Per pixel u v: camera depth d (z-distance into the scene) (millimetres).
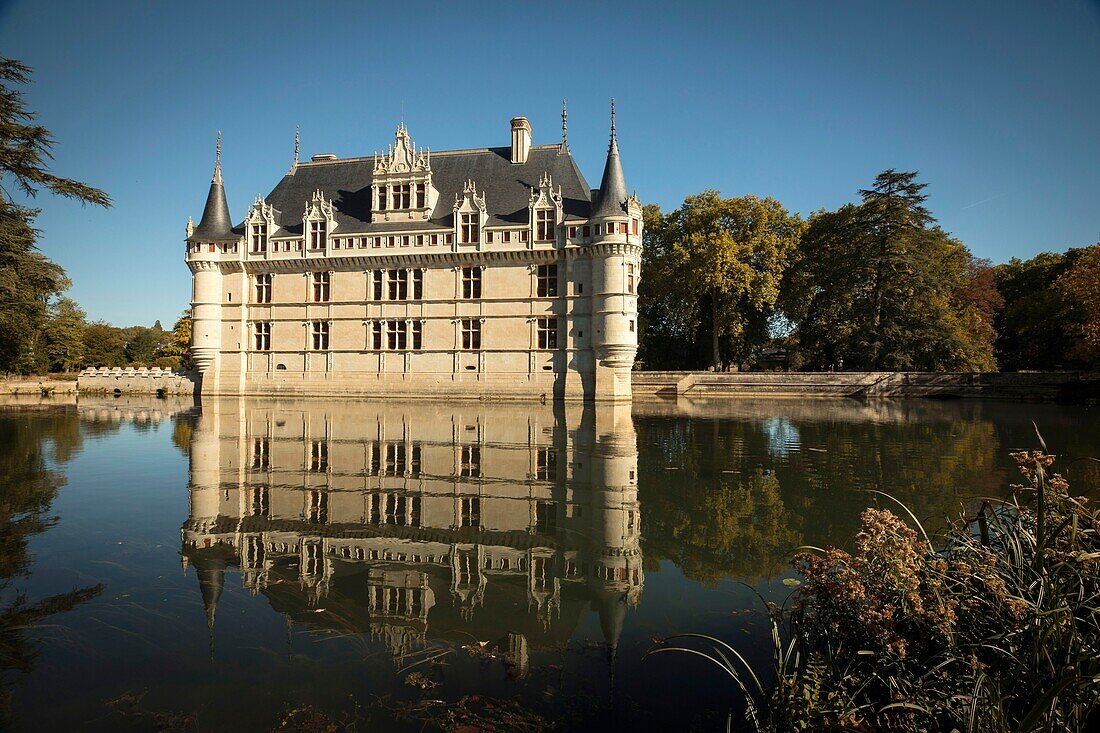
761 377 53156
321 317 48844
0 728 4938
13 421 28641
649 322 70000
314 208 48750
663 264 60656
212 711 5219
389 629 6859
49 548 9414
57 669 5918
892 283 53375
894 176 53750
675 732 4949
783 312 63938
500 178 49531
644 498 12789
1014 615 4727
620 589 8031
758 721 4945
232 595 7746
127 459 17406
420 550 9508
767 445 20719
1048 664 4273
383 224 48562
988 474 15094
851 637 5199
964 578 5344
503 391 46031
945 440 21984
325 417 31016
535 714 5227
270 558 9102
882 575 5352
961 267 65625
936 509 11391
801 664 5570
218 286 49844
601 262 43781
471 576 8461
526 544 9797
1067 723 3920
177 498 12648
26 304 28594
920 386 50750
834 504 12172
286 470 15758
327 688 5617
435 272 47344
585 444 20891
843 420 30359
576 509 11898
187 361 87562
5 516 11281
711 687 5699
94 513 11445
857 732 4426
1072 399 45719
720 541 9922
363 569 8703
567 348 45156
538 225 45688
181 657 6176
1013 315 60688
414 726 5012
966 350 53312
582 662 6172
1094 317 45344
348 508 11898
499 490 13500
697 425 27766
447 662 6148
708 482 14367
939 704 4371
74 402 43750
